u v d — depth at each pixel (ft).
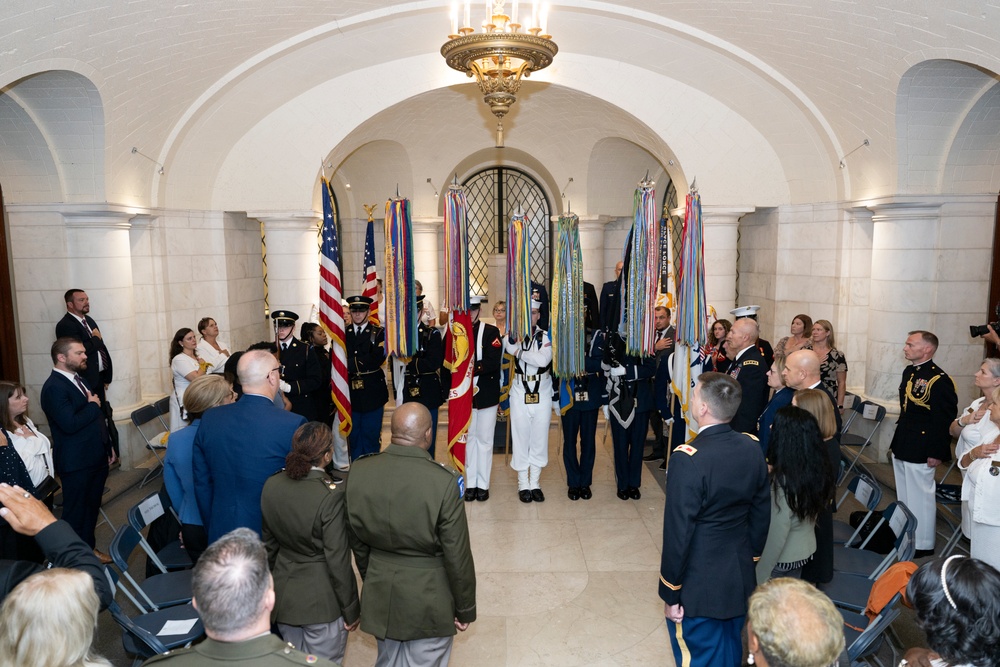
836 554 13.20
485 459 20.04
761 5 18.29
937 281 21.54
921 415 15.85
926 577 6.97
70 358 15.12
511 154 34.88
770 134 25.30
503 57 16.84
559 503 20.11
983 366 14.06
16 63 14.76
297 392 19.52
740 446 9.83
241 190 26.14
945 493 16.58
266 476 10.53
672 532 9.70
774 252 26.73
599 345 19.48
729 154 25.96
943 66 16.94
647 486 21.49
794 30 18.90
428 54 25.40
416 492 9.21
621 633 13.57
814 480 10.37
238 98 24.03
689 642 10.05
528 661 12.66
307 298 27.07
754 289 28.76
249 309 28.89
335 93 25.50
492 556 16.84
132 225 24.11
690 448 9.86
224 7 18.10
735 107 25.27
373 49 24.25
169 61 19.34
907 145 20.11
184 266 25.61
